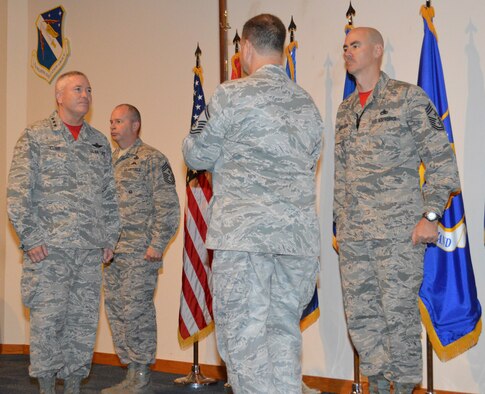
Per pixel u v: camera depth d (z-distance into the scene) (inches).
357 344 136.2
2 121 227.0
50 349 133.6
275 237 95.7
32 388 173.5
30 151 136.3
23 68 230.7
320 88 174.4
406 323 128.7
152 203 169.2
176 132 201.6
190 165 103.3
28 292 133.6
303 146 100.7
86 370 140.6
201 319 176.1
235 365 95.6
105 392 164.4
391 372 129.6
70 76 142.6
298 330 102.3
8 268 226.1
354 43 137.8
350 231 135.9
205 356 191.3
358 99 139.6
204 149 100.2
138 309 165.2
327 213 171.6
